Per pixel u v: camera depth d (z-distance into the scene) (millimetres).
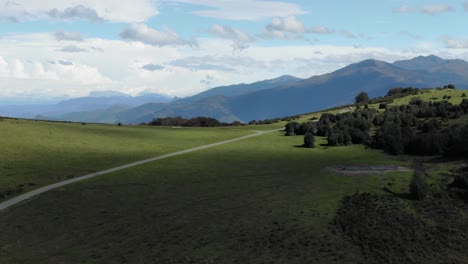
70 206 53219
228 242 44656
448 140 84875
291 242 44781
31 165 69688
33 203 52531
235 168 75688
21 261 39875
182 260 40656
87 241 44562
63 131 104500
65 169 69312
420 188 57625
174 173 70875
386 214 52219
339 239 46000
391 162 79688
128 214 52000
